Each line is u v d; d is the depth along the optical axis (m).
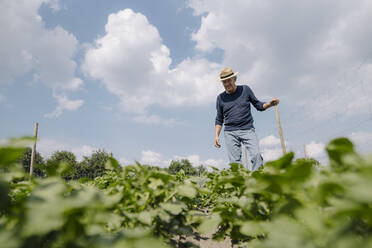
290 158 1.13
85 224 1.04
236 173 2.68
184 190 1.90
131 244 0.90
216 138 5.88
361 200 0.71
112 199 1.46
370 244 0.69
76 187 1.67
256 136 5.32
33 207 0.91
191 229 2.12
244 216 1.62
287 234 0.90
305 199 1.06
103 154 53.28
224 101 5.57
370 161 0.91
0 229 0.97
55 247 1.00
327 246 0.79
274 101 5.02
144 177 2.00
